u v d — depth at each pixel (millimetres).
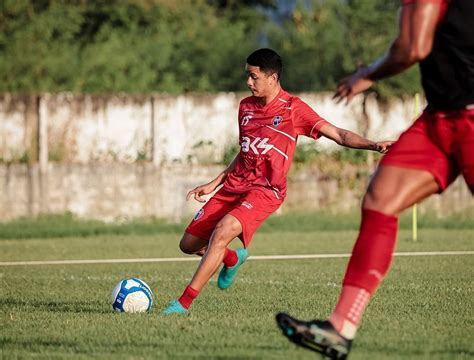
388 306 25172
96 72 84875
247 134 24422
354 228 62812
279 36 94938
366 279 15367
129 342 19047
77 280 34625
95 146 69375
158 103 69375
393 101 70125
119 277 35719
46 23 88625
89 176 66062
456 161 15375
